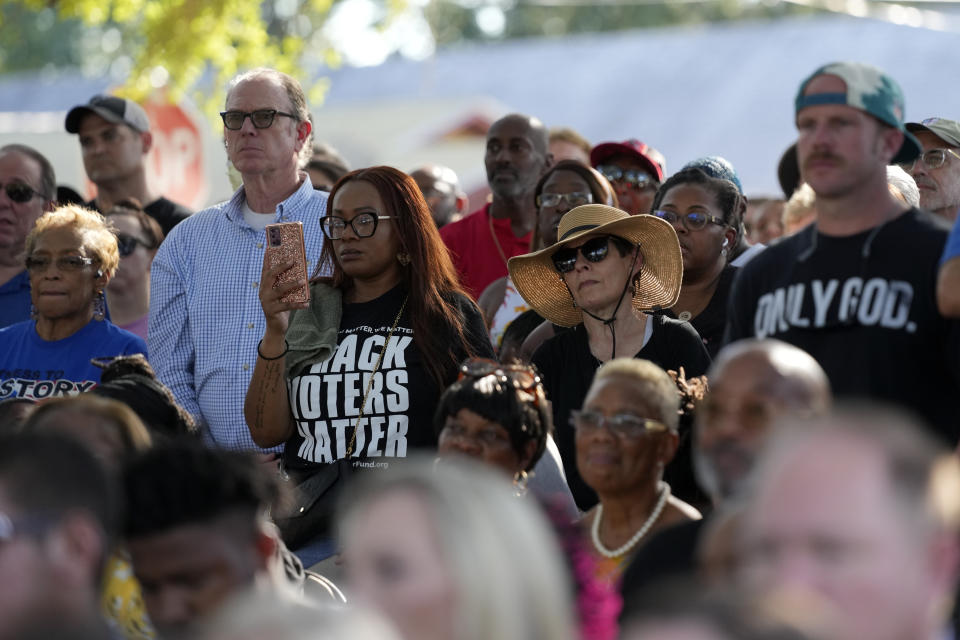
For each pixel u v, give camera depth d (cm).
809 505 411
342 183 1016
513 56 4391
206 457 627
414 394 973
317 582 807
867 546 406
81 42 8850
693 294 1152
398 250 1005
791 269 789
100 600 524
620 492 762
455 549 471
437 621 470
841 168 759
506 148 1462
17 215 1378
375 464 961
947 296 713
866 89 759
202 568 607
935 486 422
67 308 1140
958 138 1196
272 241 979
